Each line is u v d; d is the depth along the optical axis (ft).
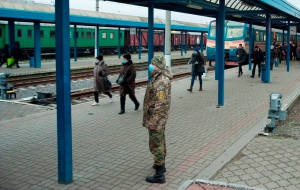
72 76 65.92
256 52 61.82
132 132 26.78
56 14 16.38
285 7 48.19
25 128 27.99
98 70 36.88
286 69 77.97
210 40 92.38
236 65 88.79
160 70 16.94
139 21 113.29
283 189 16.29
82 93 45.06
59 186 16.92
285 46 116.67
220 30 36.63
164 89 16.71
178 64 105.19
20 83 55.52
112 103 38.83
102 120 30.78
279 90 47.29
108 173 18.53
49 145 23.62
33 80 61.62
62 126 16.92
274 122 26.81
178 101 39.75
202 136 25.29
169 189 16.44
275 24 77.36
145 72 81.25
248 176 17.87
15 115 33.53
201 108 35.65
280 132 28.25
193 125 28.63
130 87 33.19
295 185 16.71
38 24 79.71
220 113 33.17
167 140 24.38
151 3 40.14
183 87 51.08
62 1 16.17
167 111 16.94
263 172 18.38
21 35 110.63
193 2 38.52
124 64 33.19
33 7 78.64
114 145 23.48
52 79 62.28
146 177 17.57
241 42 87.61
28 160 20.63
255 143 23.44
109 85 37.76
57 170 19.04
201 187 16.17
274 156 20.83
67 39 16.66
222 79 36.52
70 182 17.35
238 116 31.73
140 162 20.16
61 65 16.63
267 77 55.42
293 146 22.75
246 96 42.73
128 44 158.92
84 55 136.46
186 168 18.94
